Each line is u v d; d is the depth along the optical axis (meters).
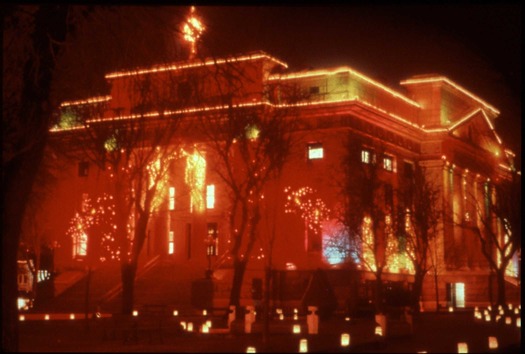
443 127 75.19
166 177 64.19
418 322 43.66
